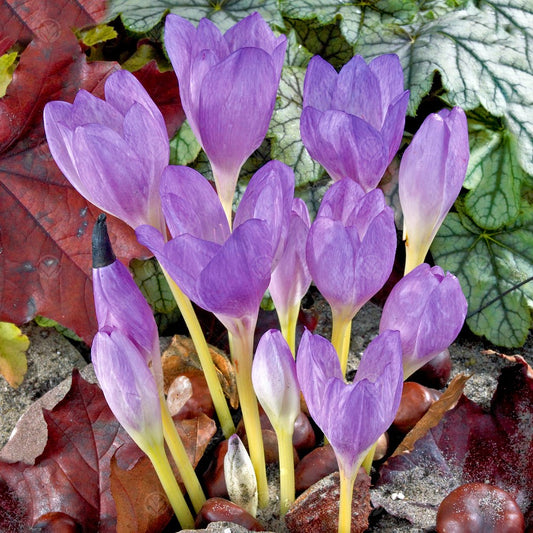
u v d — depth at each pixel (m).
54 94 0.95
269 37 0.84
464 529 0.86
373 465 0.92
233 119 0.82
